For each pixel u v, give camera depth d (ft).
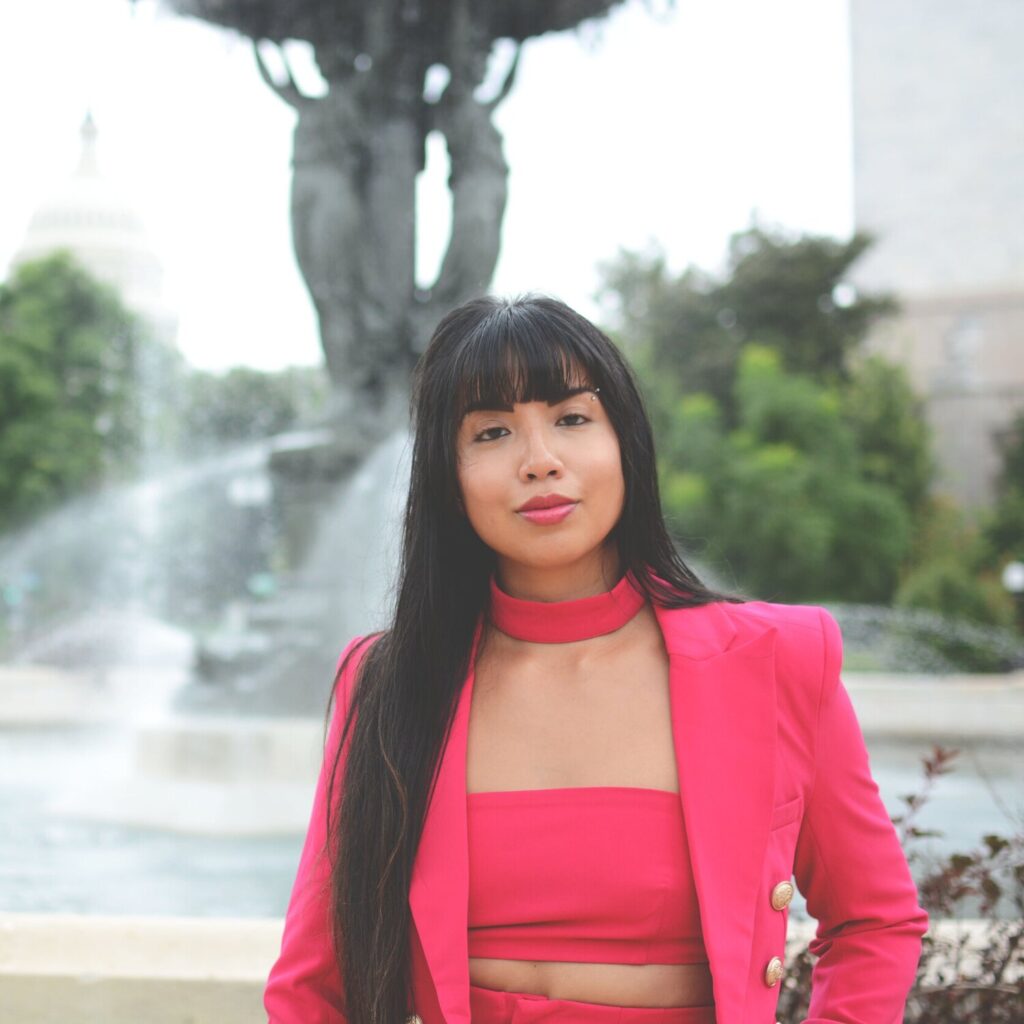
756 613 4.54
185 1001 6.61
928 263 121.80
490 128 23.03
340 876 4.30
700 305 105.81
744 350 102.17
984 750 23.91
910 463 91.81
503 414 4.41
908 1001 6.36
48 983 6.64
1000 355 119.34
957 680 31.37
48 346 97.40
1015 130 120.37
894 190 122.93
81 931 7.31
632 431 4.51
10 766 23.75
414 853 4.25
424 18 22.62
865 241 106.32
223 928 7.40
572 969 4.14
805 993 6.43
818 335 104.06
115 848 16.31
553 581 4.62
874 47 124.26
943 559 81.00
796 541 75.41
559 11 22.90
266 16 22.50
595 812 4.17
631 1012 4.09
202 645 22.89
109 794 18.80
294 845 16.81
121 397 98.37
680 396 103.14
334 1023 4.47
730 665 4.33
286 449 22.85
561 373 4.33
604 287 109.29
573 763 4.28
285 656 22.04
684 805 4.15
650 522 4.60
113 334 100.83
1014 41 120.47
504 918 4.18
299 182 22.70
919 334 121.39
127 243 148.15
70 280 100.78
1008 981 6.61
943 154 122.01
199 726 19.40
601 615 4.53
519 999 4.11
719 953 3.98
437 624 4.50
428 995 4.28
